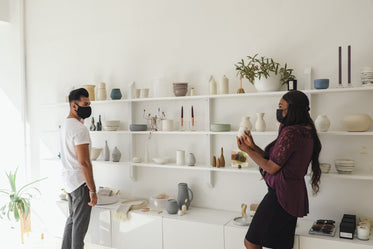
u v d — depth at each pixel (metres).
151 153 3.57
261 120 2.88
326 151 2.82
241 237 2.70
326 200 2.83
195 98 3.18
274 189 2.37
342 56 2.74
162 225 3.05
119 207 3.28
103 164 3.62
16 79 4.41
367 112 2.66
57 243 3.99
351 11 2.70
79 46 3.99
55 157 4.18
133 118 3.61
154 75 3.53
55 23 4.16
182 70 3.38
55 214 4.21
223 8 3.18
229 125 3.03
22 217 4.04
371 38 2.64
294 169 2.29
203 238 2.86
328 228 2.55
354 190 2.73
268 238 2.35
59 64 4.14
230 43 3.15
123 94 3.71
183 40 3.37
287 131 2.28
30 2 4.34
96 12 3.87
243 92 2.95
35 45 4.32
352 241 2.39
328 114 2.79
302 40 2.87
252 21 3.05
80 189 3.04
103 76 3.83
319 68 2.82
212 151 3.25
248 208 3.12
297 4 2.88
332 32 2.77
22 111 4.36
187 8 3.34
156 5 3.50
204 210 3.23
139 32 3.60
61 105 3.92
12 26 4.43
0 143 4.55
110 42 3.78
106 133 3.82
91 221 3.43
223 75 3.14
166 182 3.52
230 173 3.19
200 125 3.29
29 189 4.39
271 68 2.81
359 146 2.71
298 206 2.32
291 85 2.74
